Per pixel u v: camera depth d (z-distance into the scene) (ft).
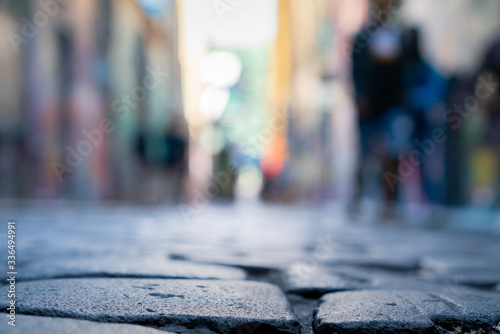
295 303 4.65
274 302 4.01
